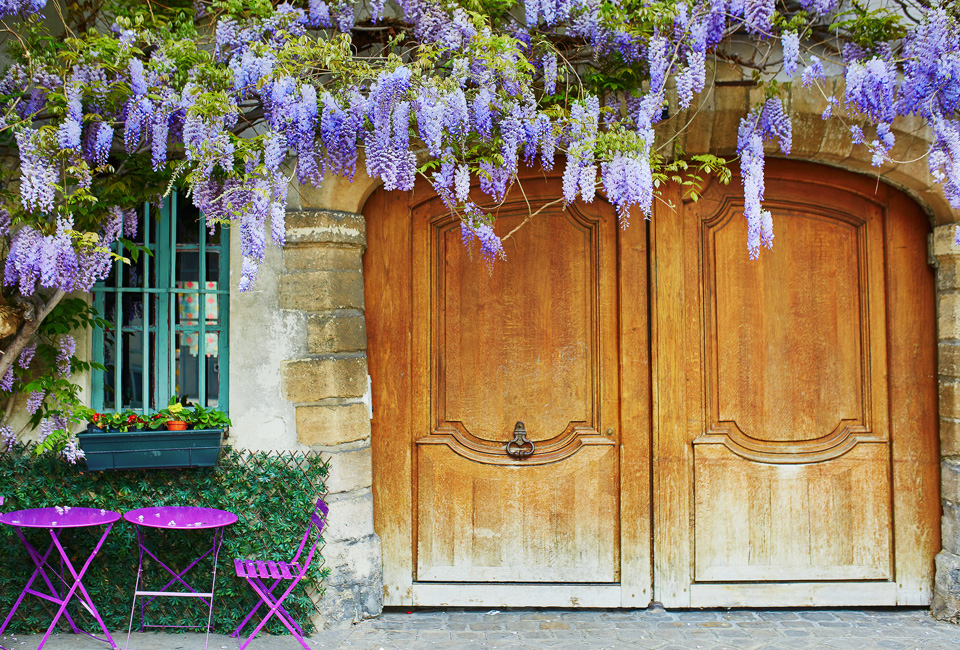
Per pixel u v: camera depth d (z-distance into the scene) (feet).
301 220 12.60
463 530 13.67
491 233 11.80
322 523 12.27
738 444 13.69
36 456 12.22
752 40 12.36
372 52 12.62
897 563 13.56
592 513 13.67
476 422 13.78
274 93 10.78
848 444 13.69
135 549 12.27
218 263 13.05
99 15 12.50
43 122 11.82
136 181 12.02
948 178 11.52
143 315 12.95
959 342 13.14
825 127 12.71
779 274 13.75
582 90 11.84
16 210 11.16
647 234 13.73
